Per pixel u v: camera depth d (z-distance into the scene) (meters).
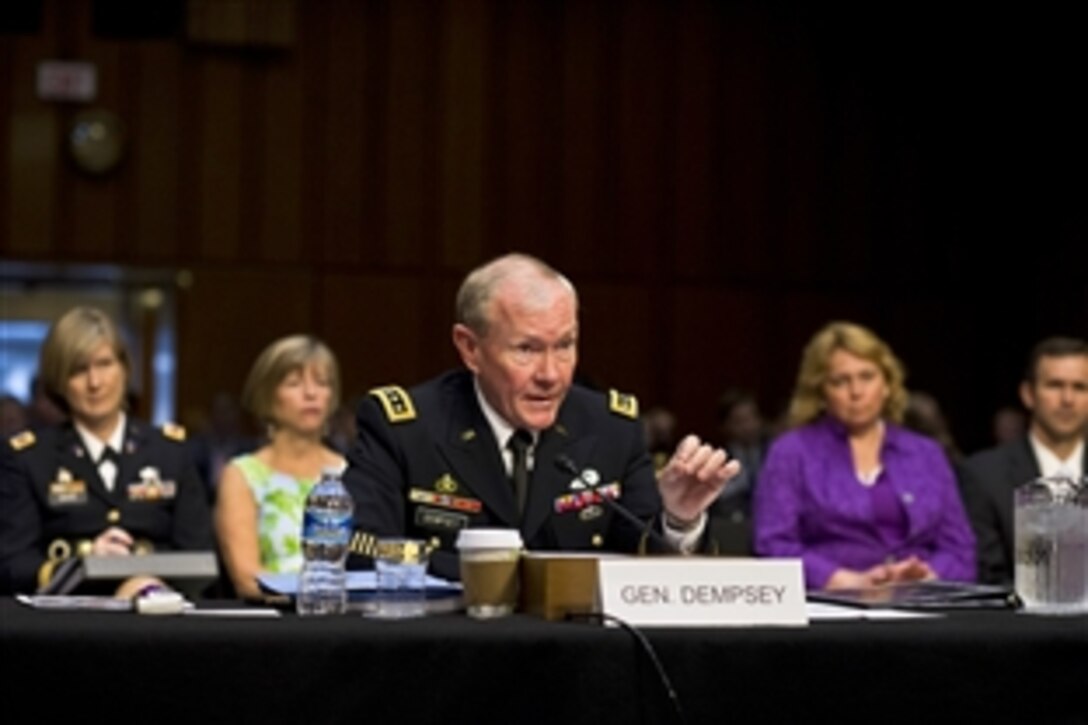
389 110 17.03
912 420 10.79
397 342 16.97
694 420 17.64
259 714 3.25
